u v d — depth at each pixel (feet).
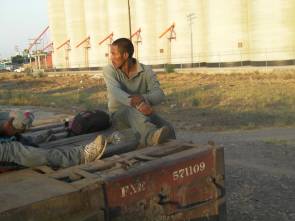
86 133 17.99
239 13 165.89
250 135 40.09
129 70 17.88
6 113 14.88
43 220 10.12
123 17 229.25
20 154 13.33
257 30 158.30
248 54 166.61
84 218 10.80
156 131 14.90
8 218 9.58
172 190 12.70
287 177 25.21
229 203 21.16
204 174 13.47
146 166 12.16
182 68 177.78
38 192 10.61
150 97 17.47
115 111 18.20
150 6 209.87
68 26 274.57
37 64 362.53
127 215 11.76
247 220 18.99
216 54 174.40
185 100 70.38
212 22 174.50
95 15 251.19
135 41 221.25
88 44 260.83
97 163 12.87
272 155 31.09
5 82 159.74
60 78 170.81
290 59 152.25
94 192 11.05
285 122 46.03
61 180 11.75
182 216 13.01
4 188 11.03
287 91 73.61
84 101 78.74
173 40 197.16
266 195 22.16
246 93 73.31
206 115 54.90
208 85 96.37
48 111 63.41
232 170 27.25
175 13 194.18
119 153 15.01
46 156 13.48
